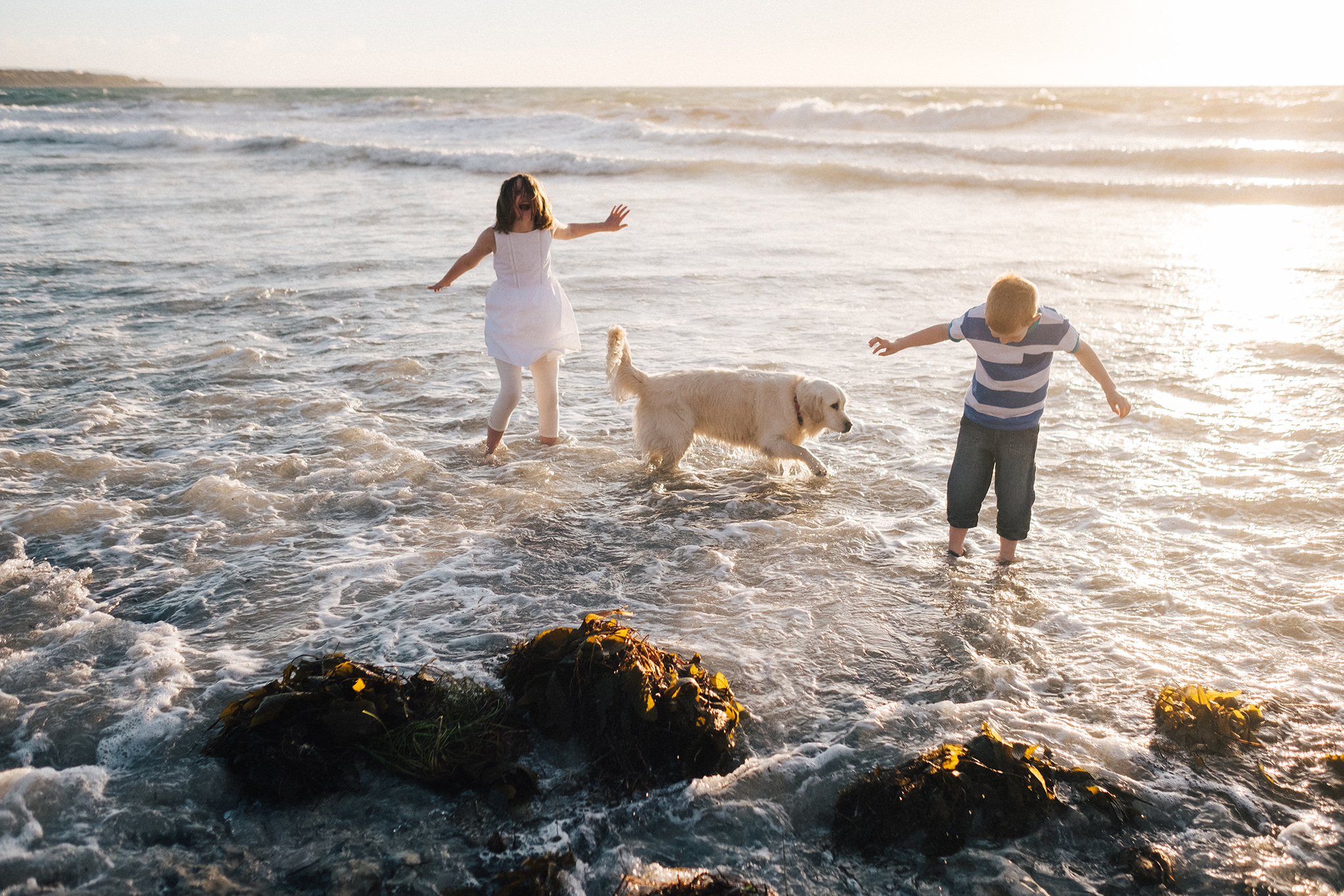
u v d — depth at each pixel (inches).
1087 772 103.7
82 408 239.9
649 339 318.7
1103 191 680.4
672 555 166.4
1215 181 695.7
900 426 239.0
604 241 513.7
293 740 103.0
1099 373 144.9
